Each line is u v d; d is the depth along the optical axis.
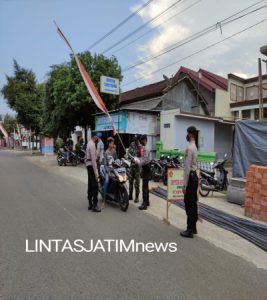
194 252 4.90
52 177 13.20
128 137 16.97
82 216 6.82
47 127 23.36
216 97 25.86
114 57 19.30
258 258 4.77
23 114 34.59
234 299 3.52
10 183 11.37
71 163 18.81
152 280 3.90
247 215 7.23
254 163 8.44
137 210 7.54
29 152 39.41
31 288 3.62
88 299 3.40
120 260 4.48
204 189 9.56
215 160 10.30
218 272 4.21
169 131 16.47
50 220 6.43
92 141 7.43
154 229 6.02
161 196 9.26
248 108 25.05
